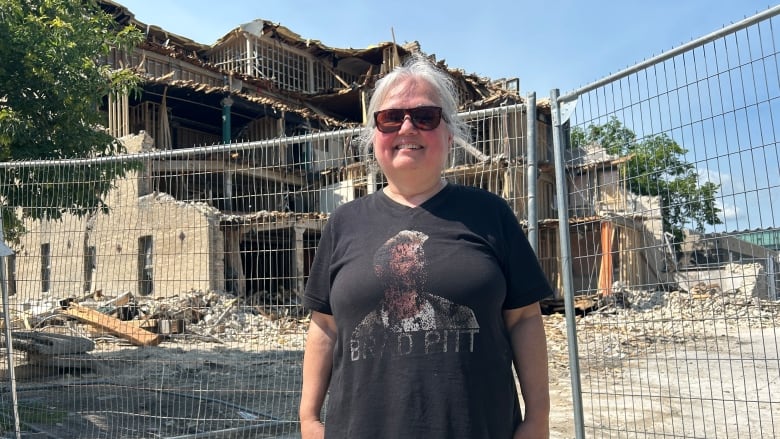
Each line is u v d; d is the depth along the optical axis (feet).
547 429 6.67
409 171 6.95
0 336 23.65
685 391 25.85
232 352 32.07
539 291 6.84
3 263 17.02
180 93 74.74
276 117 83.05
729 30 10.18
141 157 16.93
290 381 23.99
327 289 7.40
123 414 18.33
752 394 25.61
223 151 15.75
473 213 6.87
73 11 32.76
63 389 22.66
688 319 12.38
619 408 22.99
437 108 7.02
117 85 34.45
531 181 12.55
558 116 12.48
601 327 14.42
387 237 6.81
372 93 7.74
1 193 18.79
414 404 6.16
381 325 6.46
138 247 19.33
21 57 29.37
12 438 17.02
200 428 18.33
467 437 6.05
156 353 32.45
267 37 94.07
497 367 6.39
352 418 6.40
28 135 28.99
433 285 6.42
